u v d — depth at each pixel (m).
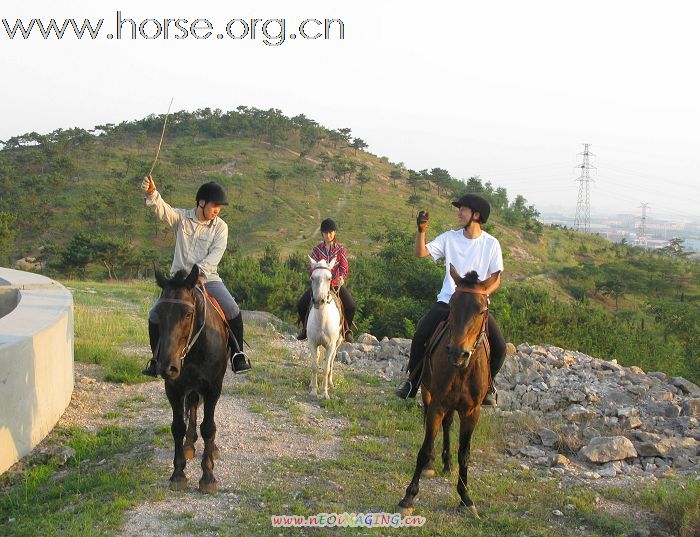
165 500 5.89
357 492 6.28
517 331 17.31
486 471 7.16
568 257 108.00
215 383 6.11
